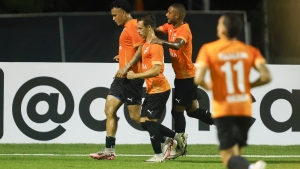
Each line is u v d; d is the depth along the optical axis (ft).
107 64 119.55
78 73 119.55
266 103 118.11
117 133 118.93
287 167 89.81
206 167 88.53
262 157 104.37
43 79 119.65
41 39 146.92
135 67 95.35
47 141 119.34
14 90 119.65
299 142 118.32
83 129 119.24
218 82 59.98
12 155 105.19
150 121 92.84
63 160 96.94
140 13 144.25
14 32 146.51
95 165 90.02
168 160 97.30
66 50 147.13
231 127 60.39
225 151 60.85
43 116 119.55
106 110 97.30
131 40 95.20
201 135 118.73
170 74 117.80
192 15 145.28
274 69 118.21
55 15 146.72
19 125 119.55
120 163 92.53
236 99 59.88
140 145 118.73
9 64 119.85
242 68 59.98
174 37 95.86
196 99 101.30
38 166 88.84
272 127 118.11
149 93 91.86
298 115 118.32
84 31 147.33
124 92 95.96
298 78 118.42
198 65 59.62
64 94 119.44
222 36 61.05
